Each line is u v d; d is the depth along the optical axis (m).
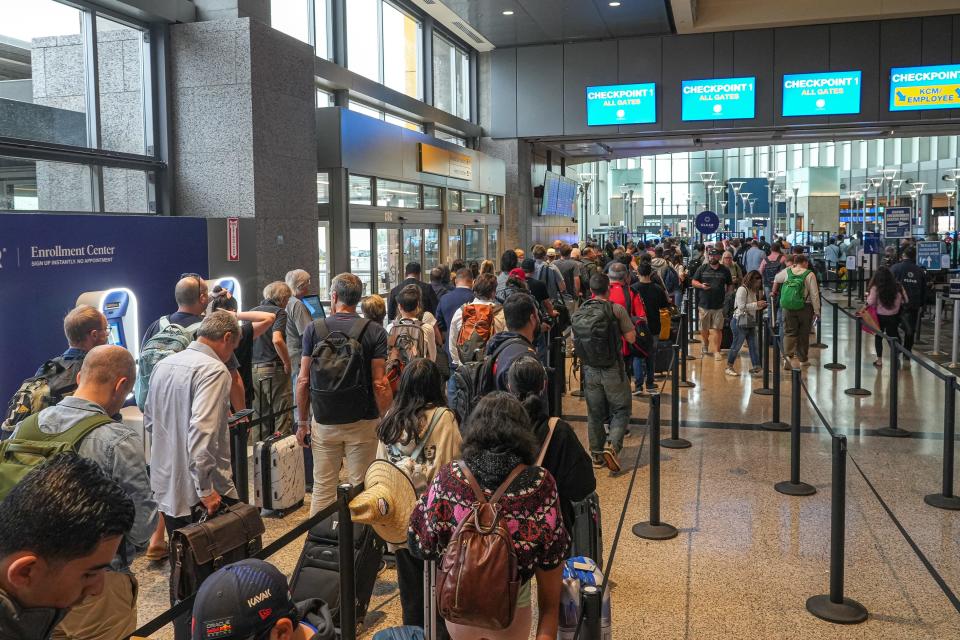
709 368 12.14
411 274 9.11
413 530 2.81
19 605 1.64
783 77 19.97
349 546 3.42
